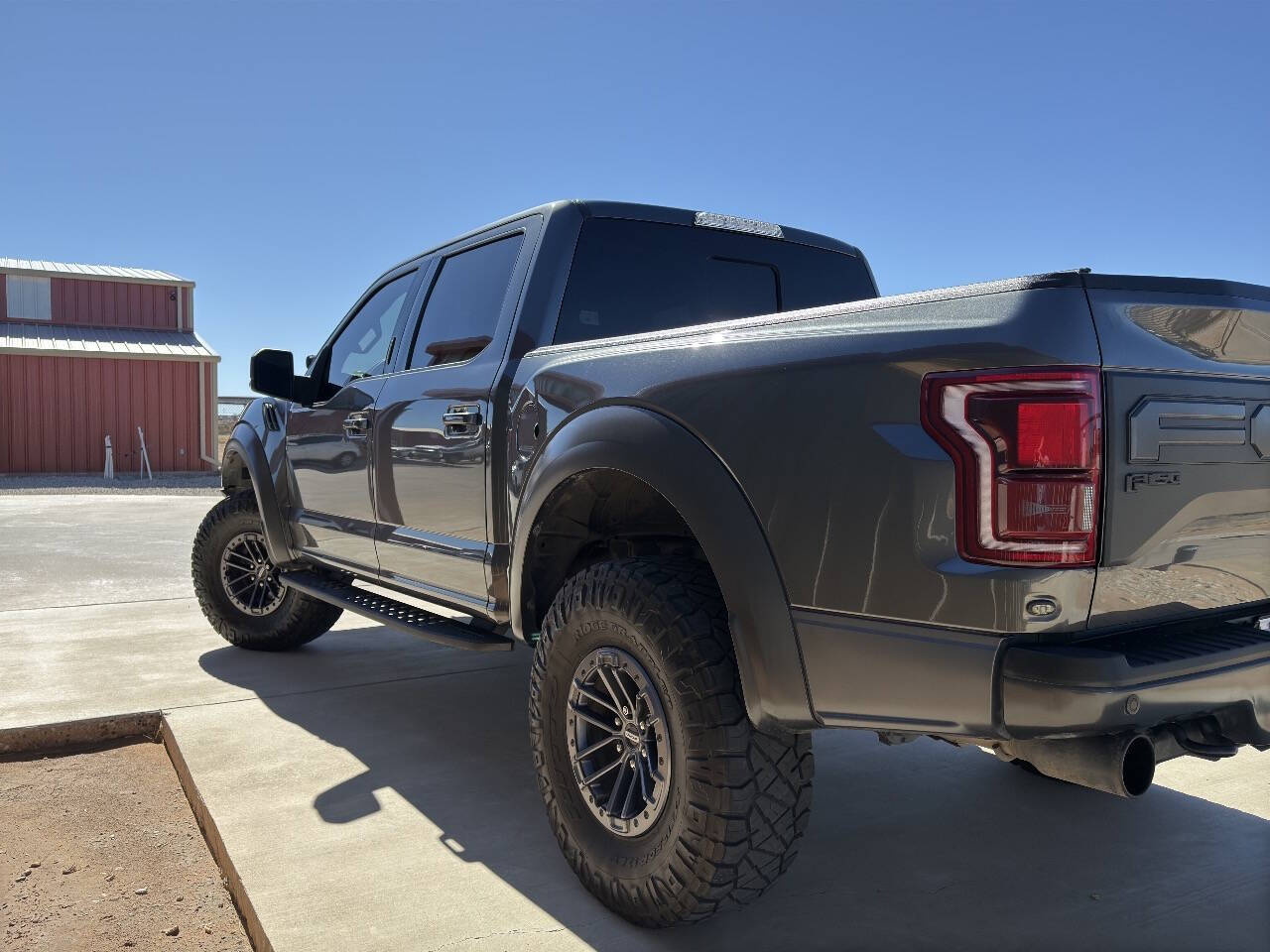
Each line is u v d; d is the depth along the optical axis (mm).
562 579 2652
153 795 3057
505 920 2127
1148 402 1602
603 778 2236
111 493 16250
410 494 3232
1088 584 1563
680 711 1931
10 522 11102
